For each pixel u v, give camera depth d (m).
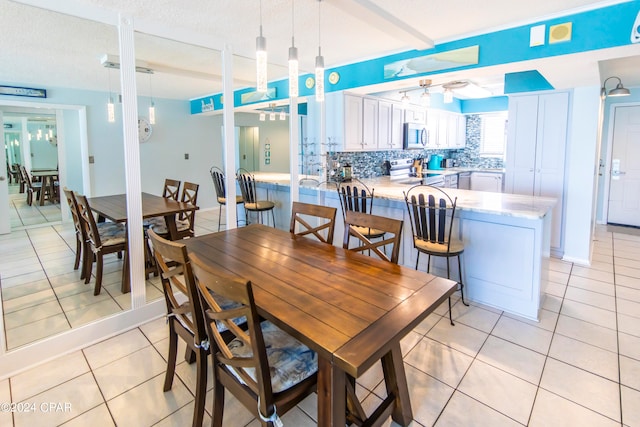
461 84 4.21
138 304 2.63
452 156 7.64
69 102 3.37
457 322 2.62
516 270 2.70
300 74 4.52
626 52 2.44
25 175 4.21
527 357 2.19
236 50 3.27
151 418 1.74
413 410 1.77
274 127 6.94
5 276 3.19
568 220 3.91
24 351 2.12
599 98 3.62
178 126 4.09
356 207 3.36
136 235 2.58
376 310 1.36
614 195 5.59
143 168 3.89
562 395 1.86
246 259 1.96
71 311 2.71
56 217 4.25
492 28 2.80
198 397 1.62
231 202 3.23
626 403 1.79
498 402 1.82
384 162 5.73
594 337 2.39
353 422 1.59
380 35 3.01
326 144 4.38
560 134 4.00
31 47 2.87
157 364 2.16
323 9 2.47
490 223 2.80
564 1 2.33
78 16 2.26
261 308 1.38
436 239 2.79
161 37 2.70
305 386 1.38
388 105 4.99
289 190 4.46
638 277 3.44
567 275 3.50
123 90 2.45
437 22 2.70
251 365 1.27
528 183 4.27
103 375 2.06
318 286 1.59
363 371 1.05
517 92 4.24
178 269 1.61
